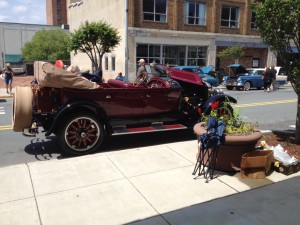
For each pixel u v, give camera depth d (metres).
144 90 6.64
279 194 4.33
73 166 5.34
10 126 8.91
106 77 27.81
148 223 3.61
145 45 24.69
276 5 5.71
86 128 6.00
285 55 6.20
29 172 5.07
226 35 28.36
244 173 4.84
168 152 6.11
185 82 7.51
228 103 6.73
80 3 33.75
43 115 5.96
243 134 4.99
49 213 3.81
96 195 4.28
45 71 5.54
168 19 25.22
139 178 4.84
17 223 3.61
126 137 7.49
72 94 5.92
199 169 4.96
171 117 7.20
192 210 3.90
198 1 26.41
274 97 16.42
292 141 6.57
